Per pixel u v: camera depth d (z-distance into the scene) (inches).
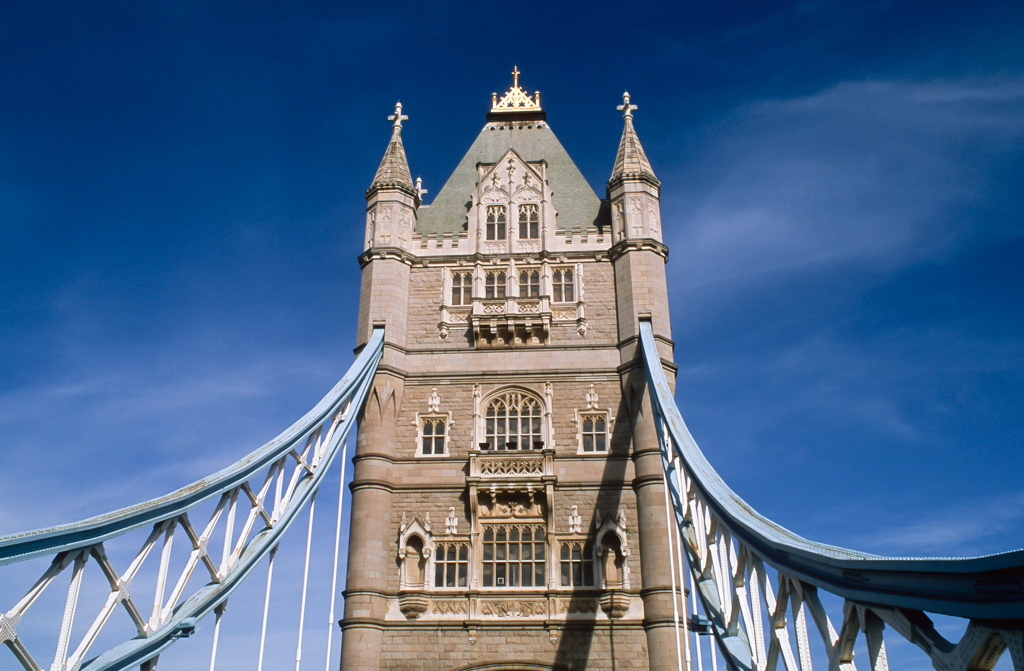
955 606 543.8
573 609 1576.0
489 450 1712.6
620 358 1790.1
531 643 1555.1
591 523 1648.6
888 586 623.5
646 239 1879.9
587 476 1681.8
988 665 532.7
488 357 1814.7
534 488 1664.6
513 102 2378.2
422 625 1576.0
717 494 1075.9
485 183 2025.1
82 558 852.0
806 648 808.9
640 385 1732.3
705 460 1209.4
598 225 2012.8
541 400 1769.2
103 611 883.4
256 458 1220.5
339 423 1579.7
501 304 1862.7
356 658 1535.4
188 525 1064.8
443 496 1689.2
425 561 1633.9
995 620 505.7
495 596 1596.9
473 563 1624.0
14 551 757.9
